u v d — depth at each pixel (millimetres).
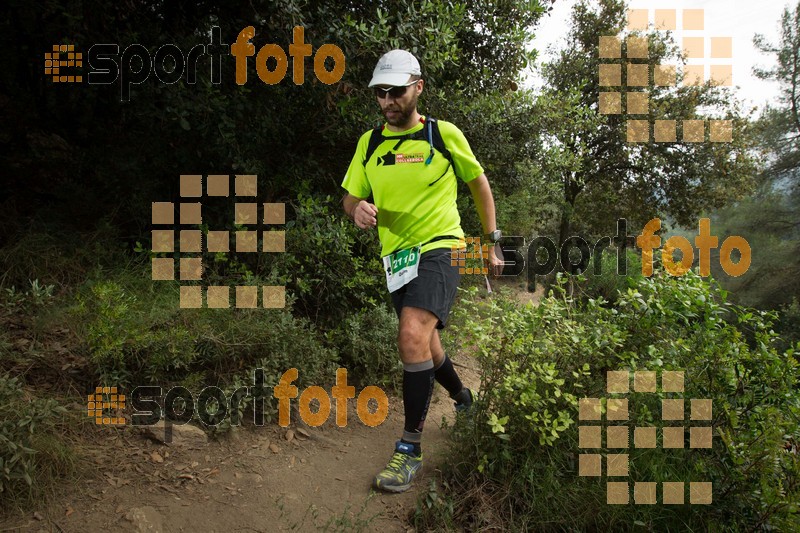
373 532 2230
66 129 4344
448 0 4379
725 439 2355
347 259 3854
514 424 2537
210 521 2188
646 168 13125
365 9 3955
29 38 3961
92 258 3428
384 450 2900
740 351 2584
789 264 21578
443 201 2543
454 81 5102
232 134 3484
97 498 2170
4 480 2010
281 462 2662
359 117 3943
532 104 6094
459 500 2377
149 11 4059
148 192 3887
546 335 2684
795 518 2195
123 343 2789
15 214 3705
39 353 2746
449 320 4480
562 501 2293
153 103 3428
